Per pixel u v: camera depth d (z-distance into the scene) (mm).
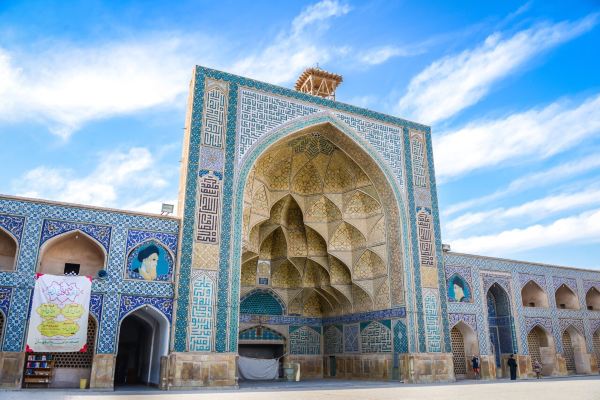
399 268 11820
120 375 11828
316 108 11703
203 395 6527
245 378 12359
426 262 12008
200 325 8891
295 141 12367
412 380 10789
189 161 9703
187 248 9195
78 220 8711
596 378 11727
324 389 8109
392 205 12258
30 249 8219
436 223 12523
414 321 11328
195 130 9977
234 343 9062
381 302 12305
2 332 7703
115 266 8750
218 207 9688
